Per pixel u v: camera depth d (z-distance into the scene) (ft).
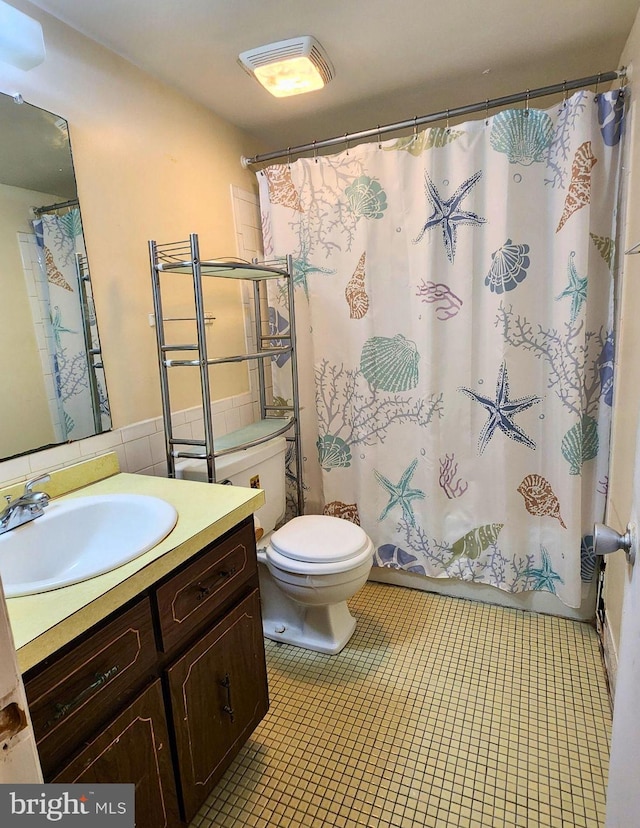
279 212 7.23
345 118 7.14
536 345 6.13
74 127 4.67
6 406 4.15
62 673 2.69
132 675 3.16
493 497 6.63
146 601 3.26
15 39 3.70
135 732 3.15
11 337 4.18
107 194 5.04
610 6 4.79
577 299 5.65
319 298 7.15
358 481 7.39
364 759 4.56
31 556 3.72
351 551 5.62
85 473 4.75
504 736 4.74
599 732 4.75
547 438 6.28
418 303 6.57
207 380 5.32
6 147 4.10
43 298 4.43
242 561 4.29
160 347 5.41
